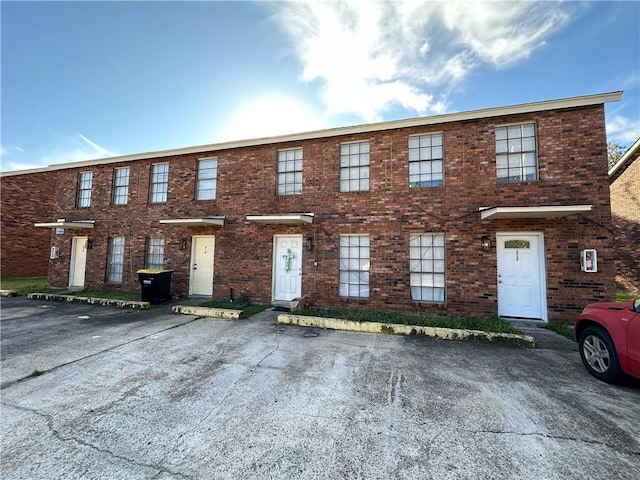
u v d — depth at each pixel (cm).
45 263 1681
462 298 756
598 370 412
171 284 1050
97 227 1193
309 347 548
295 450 258
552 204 709
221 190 1016
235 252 982
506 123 757
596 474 230
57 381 403
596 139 692
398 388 382
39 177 1661
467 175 774
